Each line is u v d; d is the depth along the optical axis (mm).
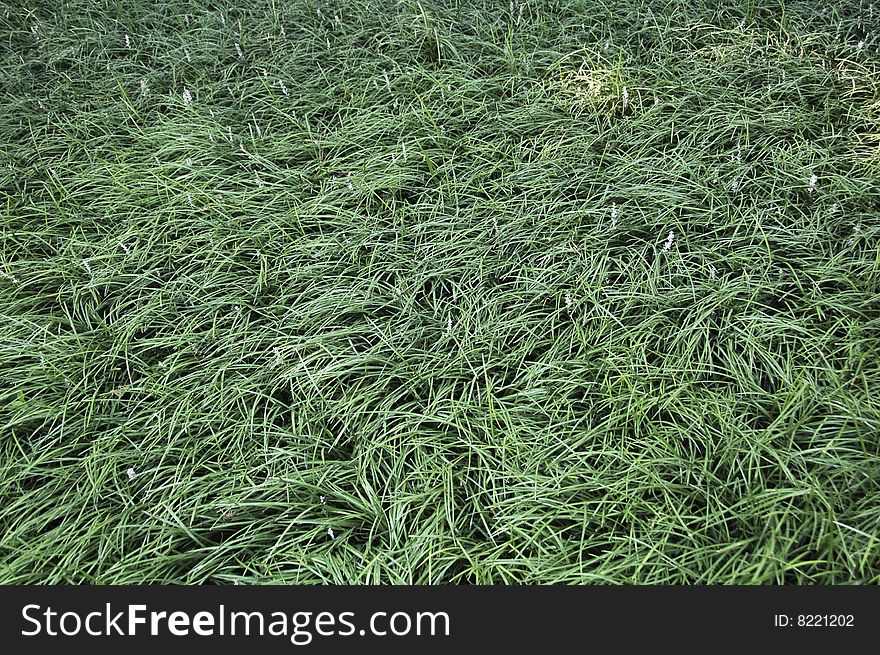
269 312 3549
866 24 4645
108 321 3613
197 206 4098
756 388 2988
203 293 3678
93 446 3049
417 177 4117
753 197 3773
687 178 3957
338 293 3574
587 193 3971
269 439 3086
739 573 2482
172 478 2961
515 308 3436
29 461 3018
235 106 4680
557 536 2666
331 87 4664
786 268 3459
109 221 4062
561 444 2910
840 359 3057
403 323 3453
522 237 3742
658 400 2986
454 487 2893
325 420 3137
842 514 2580
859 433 2713
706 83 4406
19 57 5102
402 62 4848
